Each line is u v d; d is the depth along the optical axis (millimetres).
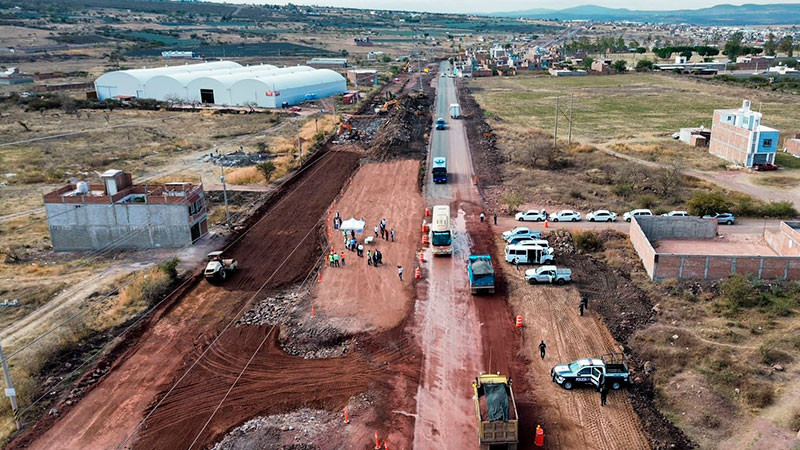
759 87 180625
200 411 34875
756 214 67375
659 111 143500
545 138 110312
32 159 95938
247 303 48531
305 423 33469
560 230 62969
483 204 73625
